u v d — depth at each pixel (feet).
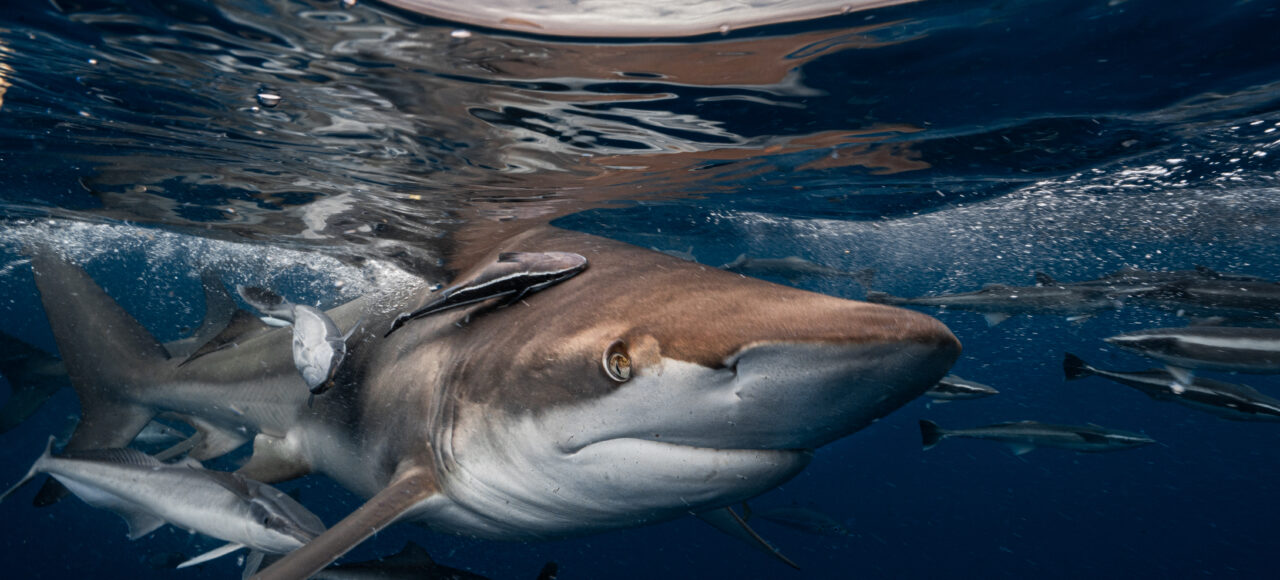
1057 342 147.23
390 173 22.66
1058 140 24.90
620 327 7.97
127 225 35.22
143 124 19.11
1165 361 17.67
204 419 16.70
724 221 41.60
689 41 14.74
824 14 13.94
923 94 18.88
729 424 7.22
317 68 15.33
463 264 15.10
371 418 11.88
